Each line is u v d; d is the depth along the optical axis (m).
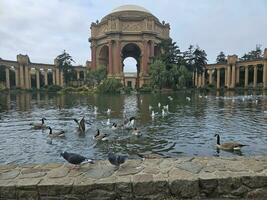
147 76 103.50
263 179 5.82
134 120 22.94
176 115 28.44
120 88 80.56
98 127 21.44
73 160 6.57
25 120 26.02
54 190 5.66
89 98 60.72
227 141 16.00
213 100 49.84
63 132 17.92
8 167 6.65
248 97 56.62
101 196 5.70
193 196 5.77
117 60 107.19
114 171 6.29
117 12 115.69
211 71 117.44
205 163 6.68
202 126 21.38
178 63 89.06
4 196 5.64
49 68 122.50
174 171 6.21
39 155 13.55
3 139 17.20
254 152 13.75
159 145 15.33
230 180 5.78
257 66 100.69
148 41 106.88
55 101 52.78
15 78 112.50
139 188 5.72
